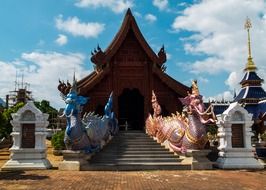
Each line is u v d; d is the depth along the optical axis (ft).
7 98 230.48
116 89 100.32
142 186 41.81
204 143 62.44
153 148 72.18
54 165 67.05
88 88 96.12
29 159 60.70
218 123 65.10
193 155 60.95
